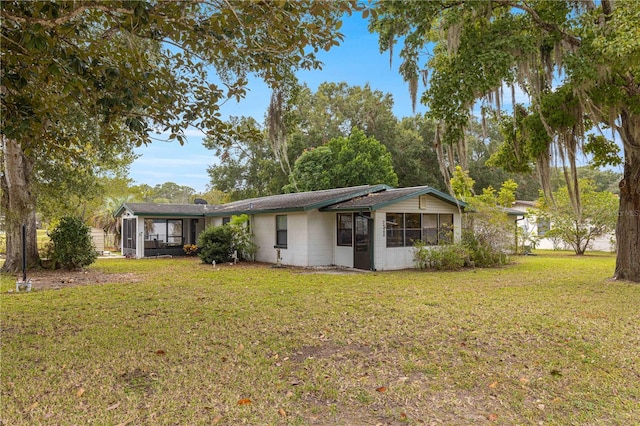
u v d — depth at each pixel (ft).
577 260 58.29
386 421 11.05
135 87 16.69
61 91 17.44
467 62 26.94
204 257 55.93
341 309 24.13
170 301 27.04
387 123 113.29
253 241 59.93
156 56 19.45
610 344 17.21
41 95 17.11
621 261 35.73
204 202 80.64
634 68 26.68
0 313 23.48
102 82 16.47
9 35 13.98
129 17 13.65
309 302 26.37
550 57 30.37
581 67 27.09
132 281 37.58
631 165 34.47
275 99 24.81
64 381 13.67
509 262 53.83
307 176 94.38
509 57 26.78
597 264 52.31
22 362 15.37
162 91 18.31
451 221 52.75
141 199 94.27
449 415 11.37
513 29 28.76
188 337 18.45
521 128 37.06
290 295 29.17
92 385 13.38
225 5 13.51
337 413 11.49
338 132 115.65
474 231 51.70
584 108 30.37
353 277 39.99
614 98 29.43
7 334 19.08
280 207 52.65
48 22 12.82
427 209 50.16
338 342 17.69
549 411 11.57
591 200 67.67
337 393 12.71
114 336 18.66
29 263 45.32
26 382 13.58
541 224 79.92
